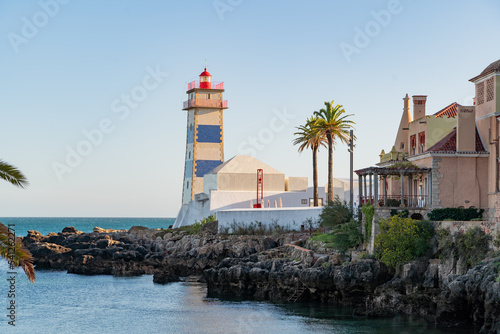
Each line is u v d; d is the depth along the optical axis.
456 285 50.78
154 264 97.25
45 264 104.00
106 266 96.69
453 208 64.69
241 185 115.00
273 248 83.81
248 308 62.94
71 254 105.75
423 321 54.44
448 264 57.22
